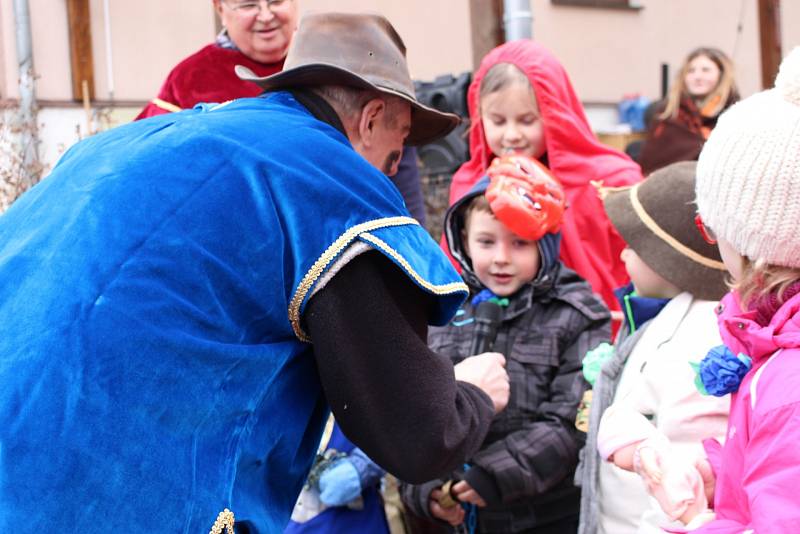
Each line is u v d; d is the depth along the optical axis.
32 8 7.85
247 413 1.64
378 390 1.66
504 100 3.54
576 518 2.75
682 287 2.39
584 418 2.62
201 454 1.58
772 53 8.99
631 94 9.77
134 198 1.61
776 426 1.44
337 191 1.67
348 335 1.65
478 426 1.80
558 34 9.74
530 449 2.62
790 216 1.53
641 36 10.13
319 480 2.85
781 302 1.57
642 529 2.17
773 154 1.54
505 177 2.78
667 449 1.85
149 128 1.76
